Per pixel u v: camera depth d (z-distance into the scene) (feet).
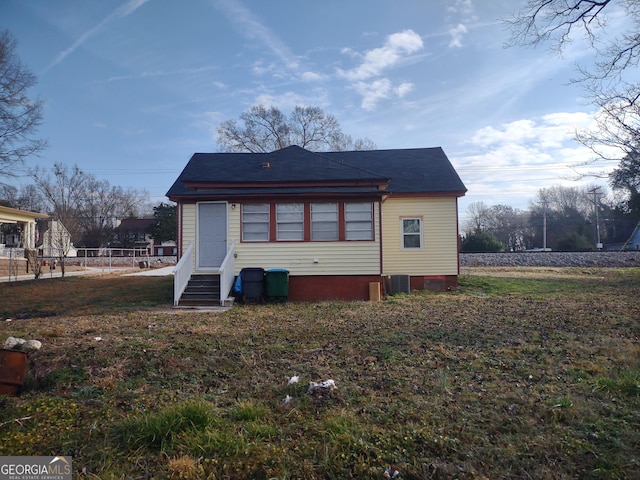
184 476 10.98
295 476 11.09
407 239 55.62
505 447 12.48
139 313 35.37
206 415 13.62
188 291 42.37
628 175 41.57
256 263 45.57
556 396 16.16
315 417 14.46
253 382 17.94
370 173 48.42
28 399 16.29
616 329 27.89
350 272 45.85
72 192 186.29
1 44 72.95
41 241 153.17
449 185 55.57
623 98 37.83
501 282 59.00
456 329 27.86
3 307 39.22
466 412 14.80
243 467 11.37
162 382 17.92
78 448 12.48
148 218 222.89
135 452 12.20
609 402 15.61
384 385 17.46
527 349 22.70
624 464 11.51
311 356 21.72
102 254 166.81
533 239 248.93
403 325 29.43
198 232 46.42
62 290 50.44
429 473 11.25
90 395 16.49
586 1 30.48
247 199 45.78
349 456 11.94
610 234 207.62
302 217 46.26
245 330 27.63
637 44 34.42
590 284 56.90
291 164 52.11
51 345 22.89
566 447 12.46
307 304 41.19
